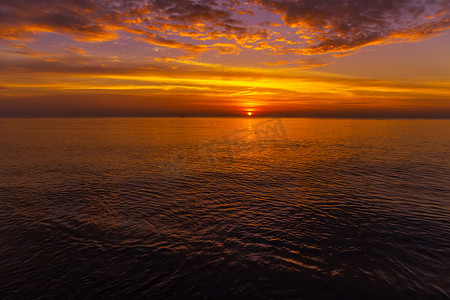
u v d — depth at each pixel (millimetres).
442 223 14289
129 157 38031
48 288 9219
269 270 10328
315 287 9273
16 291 9031
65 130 108375
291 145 55031
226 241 12672
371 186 21906
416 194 19484
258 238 12953
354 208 16828
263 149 48062
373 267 10383
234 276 9969
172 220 15156
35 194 19766
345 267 10438
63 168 29641
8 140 62562
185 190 21203
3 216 15500
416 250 11555
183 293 9047
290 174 26953
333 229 13844
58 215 15750
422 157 36594
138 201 18422
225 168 30156
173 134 89688
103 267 10508
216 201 18500
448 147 48125
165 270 10352
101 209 16812
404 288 9078
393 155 38938
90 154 40750
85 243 12406
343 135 83562
